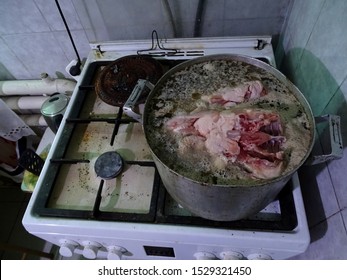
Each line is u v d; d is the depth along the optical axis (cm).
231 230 55
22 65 117
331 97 57
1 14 94
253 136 50
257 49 86
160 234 56
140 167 68
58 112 91
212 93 60
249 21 91
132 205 62
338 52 54
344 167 52
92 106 83
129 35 99
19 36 103
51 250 135
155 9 89
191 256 64
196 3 86
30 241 140
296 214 56
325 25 59
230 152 49
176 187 47
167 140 54
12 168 130
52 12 92
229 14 89
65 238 64
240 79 63
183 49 89
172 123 55
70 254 67
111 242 62
